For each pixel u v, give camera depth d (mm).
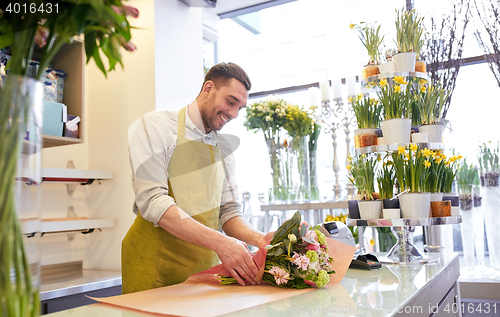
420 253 1620
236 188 1722
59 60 2668
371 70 1902
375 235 2777
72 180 2773
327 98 3068
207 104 1544
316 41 3557
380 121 1740
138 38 2832
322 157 3262
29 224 521
